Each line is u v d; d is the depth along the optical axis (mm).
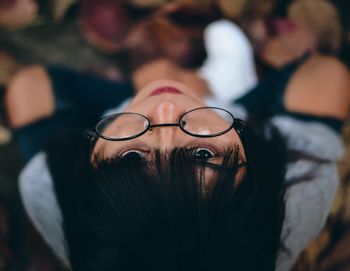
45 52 968
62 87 787
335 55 954
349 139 889
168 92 566
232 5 958
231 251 465
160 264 451
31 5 971
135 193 463
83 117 779
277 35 946
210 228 455
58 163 631
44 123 758
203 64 858
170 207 452
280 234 534
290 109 752
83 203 505
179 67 864
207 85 835
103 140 531
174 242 449
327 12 959
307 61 794
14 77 948
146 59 933
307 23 956
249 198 495
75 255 516
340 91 770
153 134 509
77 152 633
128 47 957
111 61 967
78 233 513
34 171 661
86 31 971
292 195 608
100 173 493
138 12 973
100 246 479
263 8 963
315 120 744
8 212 898
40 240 887
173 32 918
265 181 535
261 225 503
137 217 457
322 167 646
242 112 747
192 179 461
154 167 470
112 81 817
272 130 659
